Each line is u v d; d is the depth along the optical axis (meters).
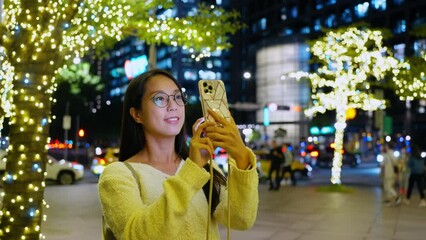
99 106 73.38
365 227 11.62
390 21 69.94
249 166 2.28
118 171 2.32
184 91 2.57
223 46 10.05
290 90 69.38
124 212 2.18
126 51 126.31
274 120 69.69
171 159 2.59
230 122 2.25
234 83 100.69
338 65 20.66
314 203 16.59
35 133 5.56
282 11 89.81
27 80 5.54
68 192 19.31
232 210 2.35
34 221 5.54
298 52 70.25
